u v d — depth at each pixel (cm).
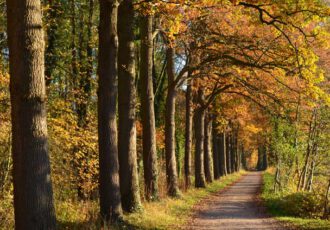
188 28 1955
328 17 1225
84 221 1156
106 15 1203
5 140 1234
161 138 3500
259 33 1819
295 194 2006
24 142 709
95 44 2197
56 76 2100
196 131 3244
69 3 2231
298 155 2480
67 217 1237
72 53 2155
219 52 1967
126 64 1484
